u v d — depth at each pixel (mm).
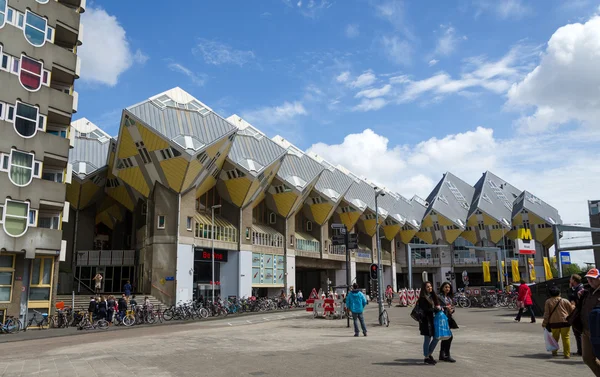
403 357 10977
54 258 28016
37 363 11664
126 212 56375
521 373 8789
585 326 5941
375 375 8664
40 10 28109
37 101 27359
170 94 45719
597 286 5969
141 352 13109
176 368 10023
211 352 12703
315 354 11703
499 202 94688
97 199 52406
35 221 26703
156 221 42406
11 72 26266
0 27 25922
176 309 32188
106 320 26266
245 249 50438
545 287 24578
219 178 50094
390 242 86375
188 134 42000
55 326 26750
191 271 42656
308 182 58188
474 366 9617
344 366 9742
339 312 26938
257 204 56719
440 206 92062
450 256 90500
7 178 25562
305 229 67500
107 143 53719
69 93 30969
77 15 30422
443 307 10109
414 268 92062
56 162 28703
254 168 49031
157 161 41844
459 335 16422
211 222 46844
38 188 26906
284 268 56750
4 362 12039
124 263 48250
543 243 85750
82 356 12734
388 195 83562
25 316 26562
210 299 46406
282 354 11867
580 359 10594
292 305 49000
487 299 38750
